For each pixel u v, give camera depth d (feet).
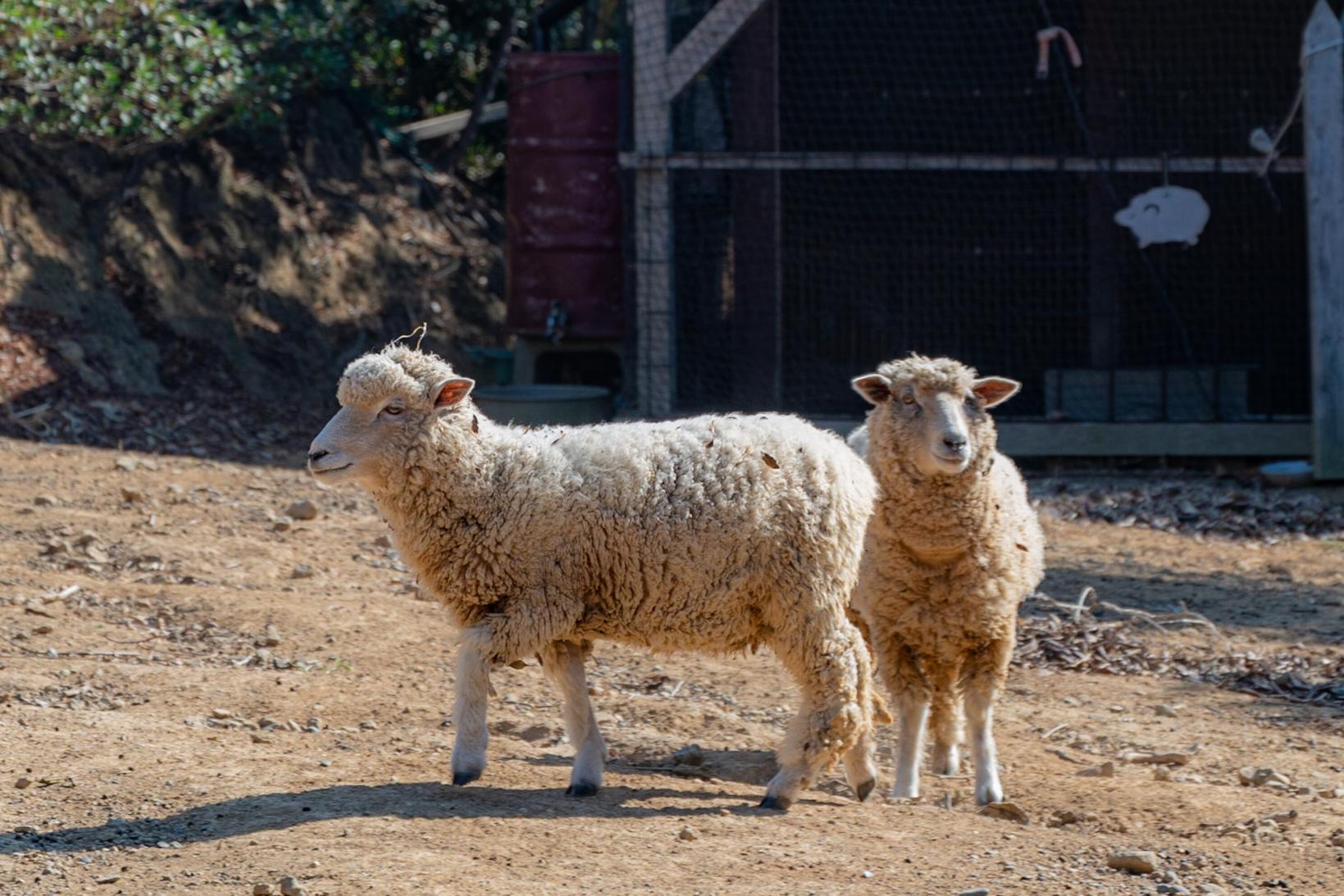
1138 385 52.47
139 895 15.79
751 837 17.94
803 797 20.75
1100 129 52.60
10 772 19.90
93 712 23.18
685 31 57.16
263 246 60.44
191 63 52.80
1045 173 56.80
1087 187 53.06
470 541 19.43
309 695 25.05
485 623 19.47
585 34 71.41
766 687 27.45
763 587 19.81
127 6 50.85
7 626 27.99
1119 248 54.95
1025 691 27.78
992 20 56.34
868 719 20.27
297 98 66.28
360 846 16.92
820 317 57.21
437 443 19.36
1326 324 47.06
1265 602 34.17
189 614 29.99
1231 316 56.49
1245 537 41.50
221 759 20.75
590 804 19.21
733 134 51.57
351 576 34.17
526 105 56.85
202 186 60.44
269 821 17.89
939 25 56.65
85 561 33.35
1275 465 49.11
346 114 68.74
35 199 55.11
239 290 58.54
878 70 56.95
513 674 27.55
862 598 22.68
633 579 19.44
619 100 55.93
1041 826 19.63
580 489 19.43
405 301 62.95
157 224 58.08
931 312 57.62
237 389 54.49
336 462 19.17
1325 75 46.80
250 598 31.14
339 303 61.16
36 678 24.89
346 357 58.90
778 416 20.79
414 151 71.36
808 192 56.90
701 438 19.97
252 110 57.11
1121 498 45.80
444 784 19.85
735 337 52.54
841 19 56.59
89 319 53.26
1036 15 56.03
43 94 51.37
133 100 51.83
